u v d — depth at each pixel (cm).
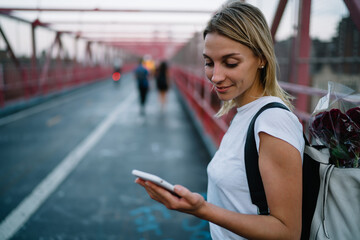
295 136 81
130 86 2230
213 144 508
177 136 653
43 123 822
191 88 968
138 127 760
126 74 4406
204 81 617
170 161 480
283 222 77
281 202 77
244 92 98
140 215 309
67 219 302
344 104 94
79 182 397
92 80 2616
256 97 95
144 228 284
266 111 85
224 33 85
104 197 351
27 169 451
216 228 103
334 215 86
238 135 94
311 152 92
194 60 975
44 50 1450
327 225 87
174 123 810
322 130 92
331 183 87
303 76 295
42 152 539
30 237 272
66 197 352
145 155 515
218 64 88
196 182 391
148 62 2672
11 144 598
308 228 90
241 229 78
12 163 481
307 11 282
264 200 85
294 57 300
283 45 318
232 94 90
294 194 77
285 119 82
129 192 364
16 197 354
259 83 96
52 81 1549
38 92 1361
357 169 84
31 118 902
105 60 3391
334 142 89
